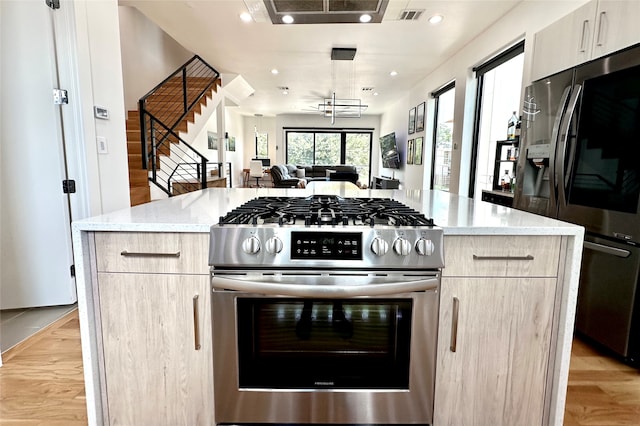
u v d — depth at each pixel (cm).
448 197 219
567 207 223
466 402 134
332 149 1234
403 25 387
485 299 128
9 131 244
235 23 393
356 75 626
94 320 130
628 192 185
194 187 571
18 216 252
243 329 126
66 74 245
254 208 152
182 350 131
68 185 255
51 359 197
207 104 617
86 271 127
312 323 128
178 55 749
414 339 127
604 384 179
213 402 133
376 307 127
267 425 134
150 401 135
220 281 121
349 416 132
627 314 187
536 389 134
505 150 368
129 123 531
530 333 131
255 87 746
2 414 155
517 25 338
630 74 181
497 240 125
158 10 361
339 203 175
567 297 127
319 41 445
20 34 236
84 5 250
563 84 225
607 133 195
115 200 288
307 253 119
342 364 130
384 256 119
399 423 133
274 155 1295
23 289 259
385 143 968
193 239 125
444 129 593
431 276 123
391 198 205
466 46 450
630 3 182
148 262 127
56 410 157
